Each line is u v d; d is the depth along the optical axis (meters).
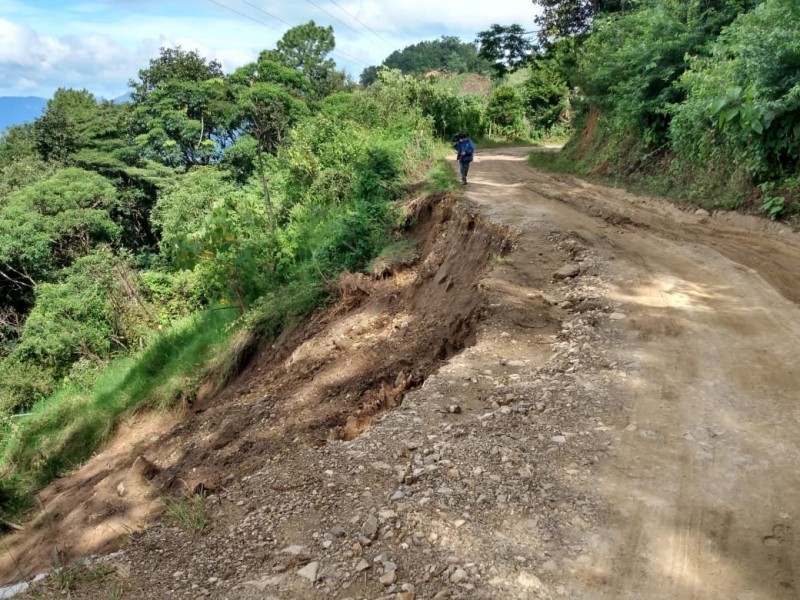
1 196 30.34
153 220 27.38
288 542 3.55
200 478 6.76
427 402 5.23
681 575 3.19
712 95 12.66
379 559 3.34
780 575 3.15
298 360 10.84
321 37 59.66
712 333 6.30
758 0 14.99
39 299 21.64
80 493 10.16
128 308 21.06
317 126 21.48
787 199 10.84
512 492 3.89
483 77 70.69
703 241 10.29
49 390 19.77
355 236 14.38
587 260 9.02
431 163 22.52
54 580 3.48
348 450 4.54
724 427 4.57
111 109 42.31
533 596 3.05
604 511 3.71
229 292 15.52
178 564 3.48
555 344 6.39
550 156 27.36
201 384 13.38
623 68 19.20
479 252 10.91
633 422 4.71
